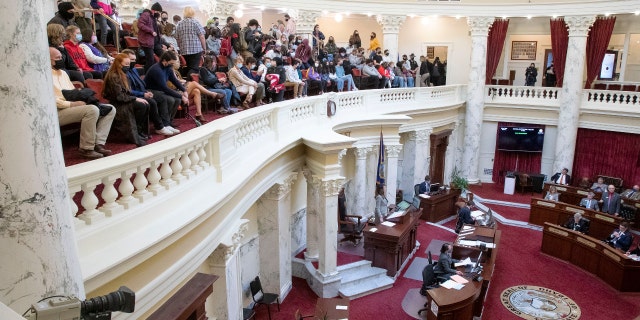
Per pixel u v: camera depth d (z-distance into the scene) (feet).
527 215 52.75
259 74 32.58
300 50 39.50
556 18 57.31
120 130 17.67
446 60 65.62
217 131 18.37
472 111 61.46
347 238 40.40
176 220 14.49
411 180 54.70
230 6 48.03
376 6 57.72
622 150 54.70
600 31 55.36
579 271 38.47
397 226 37.40
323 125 37.04
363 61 47.93
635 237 45.42
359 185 45.44
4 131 7.18
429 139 57.16
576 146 58.49
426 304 31.42
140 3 38.06
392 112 48.03
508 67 65.36
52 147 7.94
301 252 39.86
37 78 7.58
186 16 27.66
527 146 61.21
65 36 19.40
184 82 25.05
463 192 57.16
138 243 12.54
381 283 34.86
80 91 15.38
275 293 32.83
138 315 13.38
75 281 8.49
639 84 55.26
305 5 53.93
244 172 20.88
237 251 23.06
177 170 15.72
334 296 33.45
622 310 32.42
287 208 33.40
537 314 31.86
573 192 50.75
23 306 7.47
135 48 28.50
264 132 27.32
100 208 12.35
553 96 58.80
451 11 58.95
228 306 21.67
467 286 28.86
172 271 14.85
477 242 36.09
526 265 39.75
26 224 7.46
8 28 7.09
